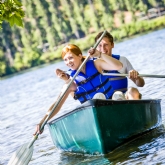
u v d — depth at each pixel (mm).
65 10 95750
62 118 10539
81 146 10523
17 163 10281
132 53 37844
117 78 11570
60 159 10820
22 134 14836
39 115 18047
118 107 10258
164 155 9383
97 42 10680
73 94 11031
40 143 12820
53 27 95000
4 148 13328
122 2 90750
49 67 65312
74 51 10531
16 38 95250
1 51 94125
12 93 35062
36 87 33531
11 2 9523
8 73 92188
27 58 91250
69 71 10742
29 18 95750
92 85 10586
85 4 100750
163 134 10852
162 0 91688
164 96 14680
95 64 10594
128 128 10523
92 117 9844
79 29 97000
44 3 96000
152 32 68438
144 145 10312
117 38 78812
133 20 88875
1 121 18969
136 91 11234
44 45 95250
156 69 22109
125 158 9742
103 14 92438
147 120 11117
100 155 10281
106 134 10000
